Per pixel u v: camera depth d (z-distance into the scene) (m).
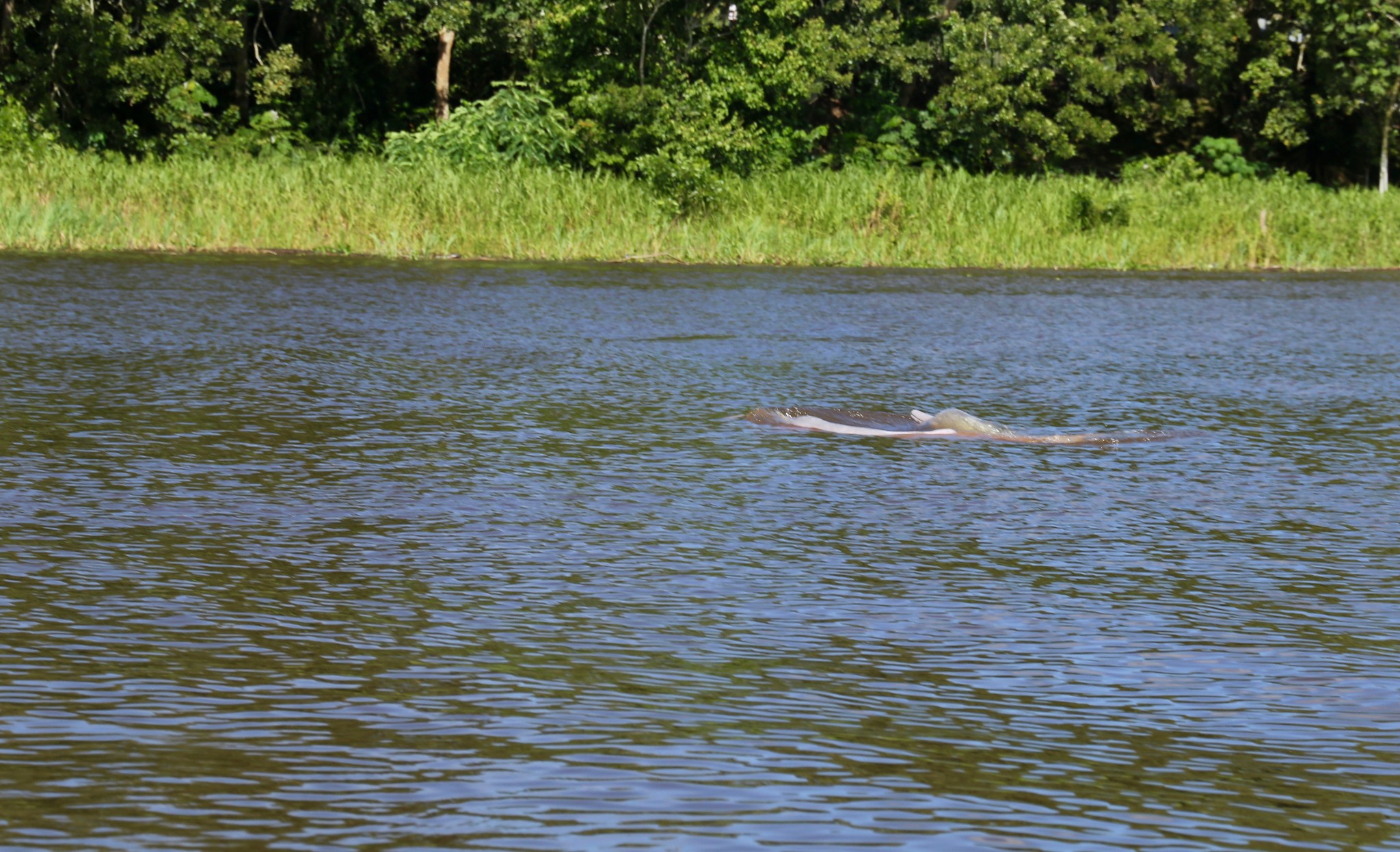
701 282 43.34
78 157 55.47
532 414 19.69
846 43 73.94
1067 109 76.12
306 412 19.34
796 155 73.19
